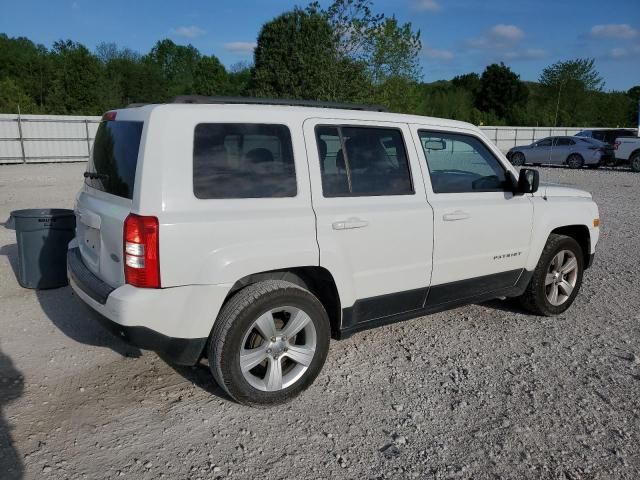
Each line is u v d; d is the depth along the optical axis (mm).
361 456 3104
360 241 3791
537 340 4730
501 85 65938
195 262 3178
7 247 7672
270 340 3498
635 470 3006
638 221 10773
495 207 4566
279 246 3420
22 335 4652
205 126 3301
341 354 4398
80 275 3664
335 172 3777
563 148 24328
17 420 3377
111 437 3227
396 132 4109
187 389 3807
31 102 46750
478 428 3387
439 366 4211
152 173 3127
